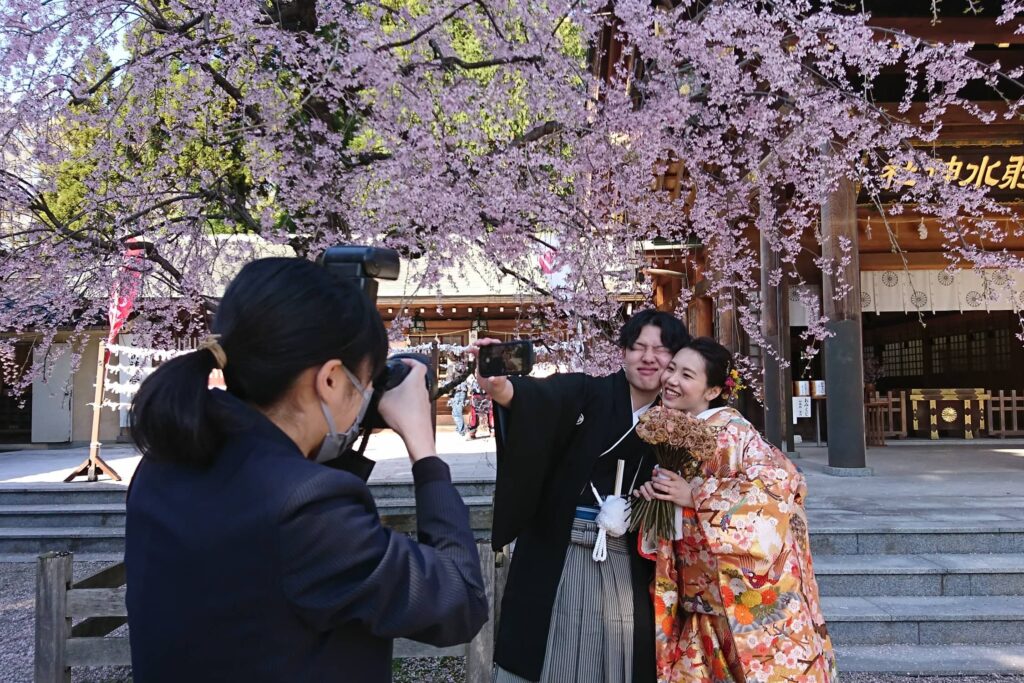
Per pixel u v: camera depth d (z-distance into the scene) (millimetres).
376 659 909
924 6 6285
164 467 935
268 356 891
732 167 4281
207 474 888
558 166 3939
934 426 13102
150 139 4098
